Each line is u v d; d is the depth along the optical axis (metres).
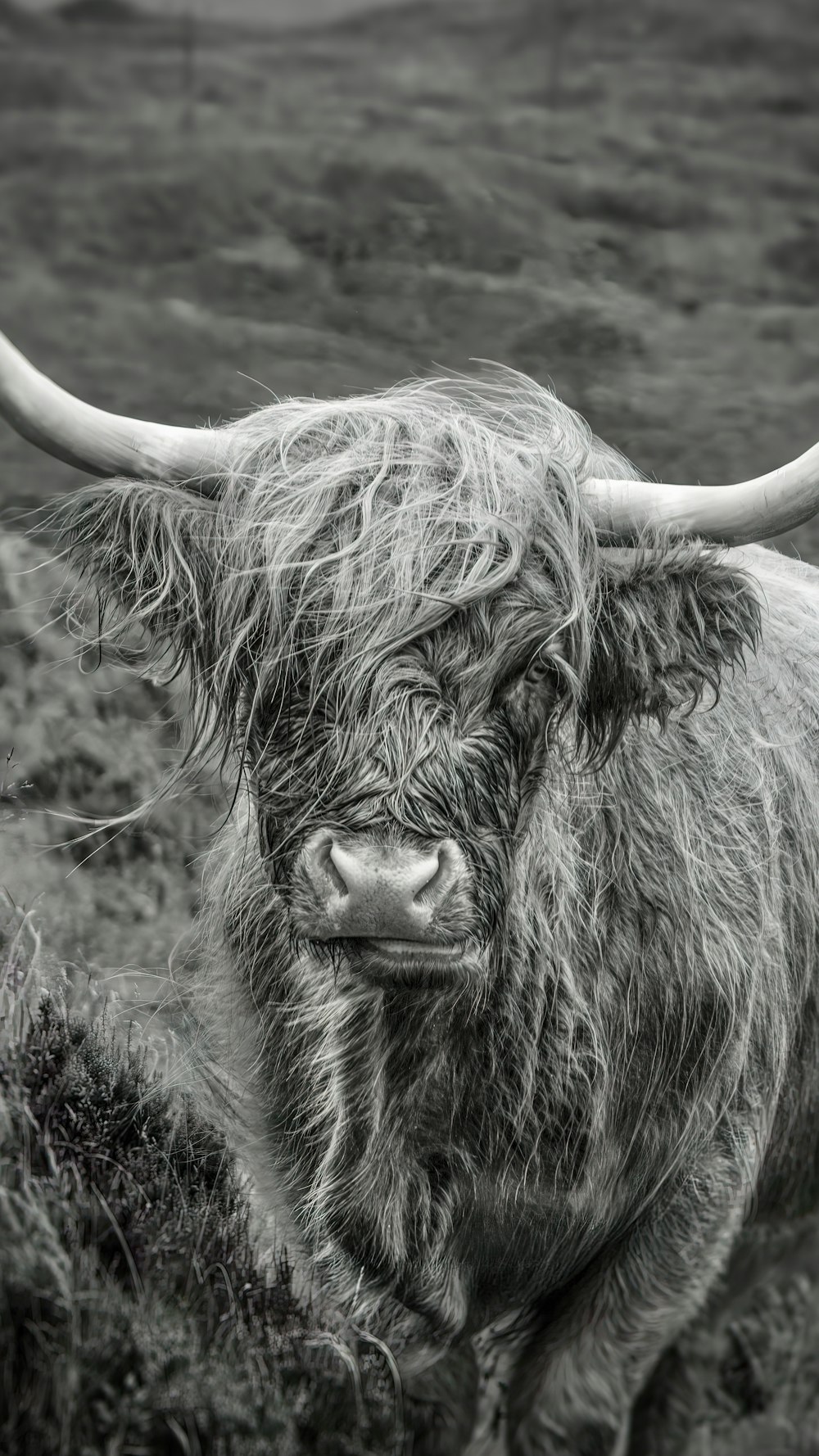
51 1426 2.53
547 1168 3.54
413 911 2.78
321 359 14.73
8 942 3.76
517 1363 3.84
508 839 3.08
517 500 3.04
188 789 3.99
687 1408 4.16
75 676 5.89
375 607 2.90
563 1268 3.71
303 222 19.05
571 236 19.45
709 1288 3.94
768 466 12.29
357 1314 3.52
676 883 3.58
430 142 23.38
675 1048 3.61
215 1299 3.03
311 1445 2.94
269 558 2.99
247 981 3.86
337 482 3.02
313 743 2.95
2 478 9.78
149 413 12.73
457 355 15.14
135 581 3.24
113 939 4.80
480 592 2.92
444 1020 3.38
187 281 16.84
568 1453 3.67
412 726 2.88
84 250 17.78
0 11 33.25
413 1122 3.46
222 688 3.22
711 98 28.72
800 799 4.10
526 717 3.11
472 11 38.06
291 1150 3.80
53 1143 3.06
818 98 29.06
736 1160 3.81
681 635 3.26
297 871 2.93
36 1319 2.62
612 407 13.51
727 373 15.10
